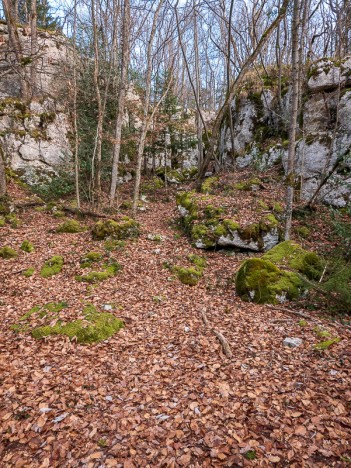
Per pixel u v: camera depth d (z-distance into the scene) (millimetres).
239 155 18312
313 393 4020
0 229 11641
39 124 17219
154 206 16969
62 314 6270
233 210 11359
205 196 12891
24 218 13023
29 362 5059
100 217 13711
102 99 16984
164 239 11336
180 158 22344
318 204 12258
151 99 20578
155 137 19797
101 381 4605
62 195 16672
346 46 16672
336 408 3732
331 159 12766
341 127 12922
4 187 13570
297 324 6000
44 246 10367
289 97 15430
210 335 5766
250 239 10141
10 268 8812
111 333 5863
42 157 16953
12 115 16531
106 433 3658
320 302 6805
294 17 8234
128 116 21422
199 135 19109
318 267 7891
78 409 4051
